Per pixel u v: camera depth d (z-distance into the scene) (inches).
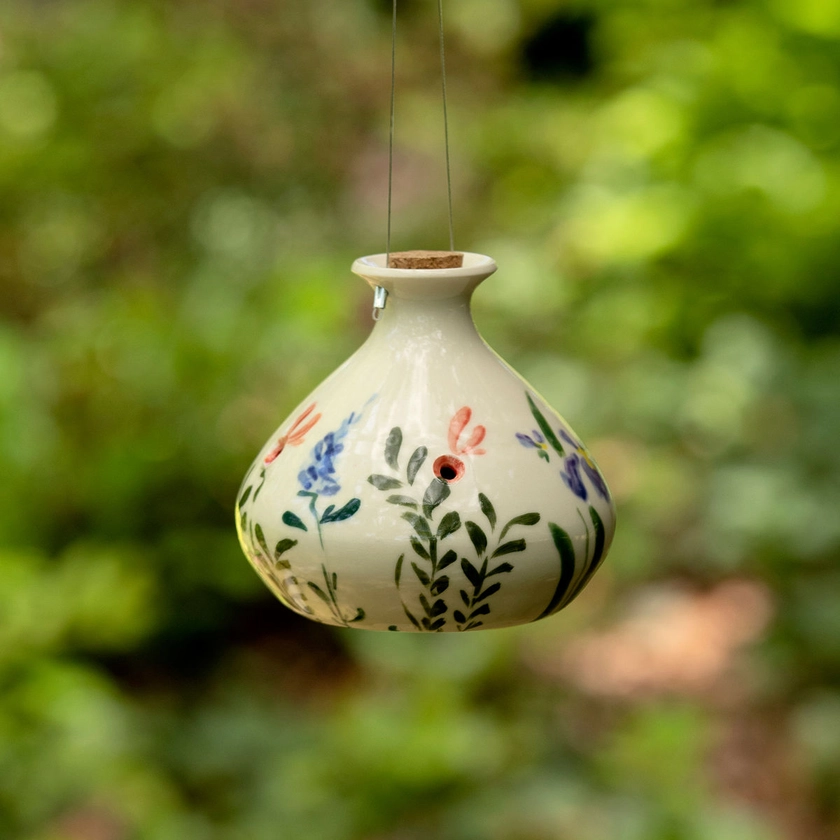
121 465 200.8
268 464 70.3
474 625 67.1
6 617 170.9
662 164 284.0
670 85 287.3
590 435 260.5
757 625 219.8
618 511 246.7
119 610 179.6
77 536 203.6
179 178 235.8
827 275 269.7
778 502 229.0
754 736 194.9
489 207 283.3
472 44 296.2
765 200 269.0
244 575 207.2
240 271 236.5
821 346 266.7
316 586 66.7
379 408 67.5
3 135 226.8
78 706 165.0
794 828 175.9
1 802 153.9
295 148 242.2
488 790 170.4
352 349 222.2
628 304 276.1
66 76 230.8
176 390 206.4
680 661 214.8
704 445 257.1
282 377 211.9
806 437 236.1
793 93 279.6
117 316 211.3
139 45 234.4
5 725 158.7
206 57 237.5
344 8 263.3
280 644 217.5
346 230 249.1
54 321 219.6
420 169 261.7
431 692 188.5
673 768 173.8
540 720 194.9
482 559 64.5
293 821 165.9
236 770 181.9
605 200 282.7
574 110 307.7
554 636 217.2
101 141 231.5
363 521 64.6
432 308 70.1
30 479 197.3
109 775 159.9
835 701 193.3
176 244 236.5
